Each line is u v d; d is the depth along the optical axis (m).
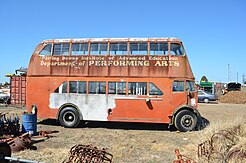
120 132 13.25
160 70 13.87
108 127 14.92
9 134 11.28
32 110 13.77
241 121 10.12
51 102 14.65
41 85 14.83
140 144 10.45
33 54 15.15
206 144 8.28
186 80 13.82
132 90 13.99
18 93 21.97
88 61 14.48
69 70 14.62
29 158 8.07
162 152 9.31
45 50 15.03
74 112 14.38
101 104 14.20
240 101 35.28
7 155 6.12
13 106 22.61
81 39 14.72
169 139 11.69
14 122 11.76
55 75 14.73
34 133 12.16
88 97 14.34
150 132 13.48
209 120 17.05
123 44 14.29
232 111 23.34
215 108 26.12
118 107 14.05
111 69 14.23
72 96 14.48
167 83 13.77
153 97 13.80
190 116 13.60
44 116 14.67
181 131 13.57
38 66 14.96
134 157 8.66
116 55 14.27
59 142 10.70
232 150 7.09
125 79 14.06
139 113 13.88
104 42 14.46
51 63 14.84
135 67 14.05
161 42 14.06
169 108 13.70
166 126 15.41
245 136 8.37
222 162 6.89
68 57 14.72
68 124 14.45
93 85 14.36
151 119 13.77
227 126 9.32
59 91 14.63
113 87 14.16
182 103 13.70
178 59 13.88
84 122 15.95
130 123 16.41
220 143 7.87
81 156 6.25
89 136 11.98
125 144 10.33
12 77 22.08
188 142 10.98
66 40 14.87
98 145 10.17
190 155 8.41
